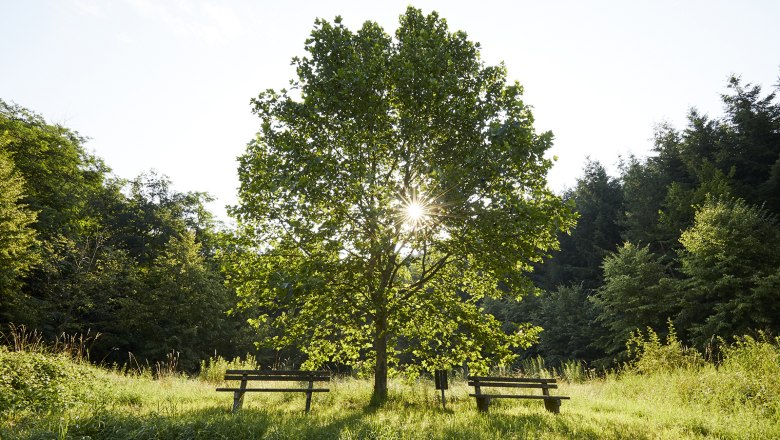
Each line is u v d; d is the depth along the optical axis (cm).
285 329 1117
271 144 1100
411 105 1050
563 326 3562
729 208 2653
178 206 4478
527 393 1302
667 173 4178
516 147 917
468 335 1141
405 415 862
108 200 3838
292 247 1070
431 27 1178
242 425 670
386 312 1001
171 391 1158
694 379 1151
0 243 2120
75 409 762
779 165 3039
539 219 918
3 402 779
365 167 996
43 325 2581
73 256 2920
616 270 3131
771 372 1038
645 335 2822
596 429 752
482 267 1065
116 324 3081
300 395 1192
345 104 1044
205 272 3450
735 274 2398
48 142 3191
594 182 5006
